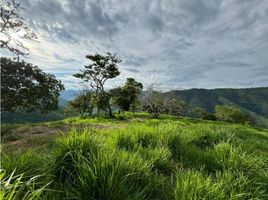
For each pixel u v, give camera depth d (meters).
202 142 7.50
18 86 25.38
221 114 115.12
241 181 3.78
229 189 3.49
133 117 47.16
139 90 63.12
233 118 113.19
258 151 7.77
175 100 52.41
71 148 4.02
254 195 3.52
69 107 69.19
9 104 25.48
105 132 7.17
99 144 4.47
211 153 5.50
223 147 5.48
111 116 48.81
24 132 15.23
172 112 62.88
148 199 3.37
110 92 61.41
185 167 4.94
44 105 30.06
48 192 2.82
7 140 10.98
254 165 4.77
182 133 7.65
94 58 55.44
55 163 3.79
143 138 6.45
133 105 65.12
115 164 3.47
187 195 3.09
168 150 5.39
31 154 3.98
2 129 15.41
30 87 26.25
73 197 2.97
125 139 5.89
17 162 3.49
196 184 3.37
